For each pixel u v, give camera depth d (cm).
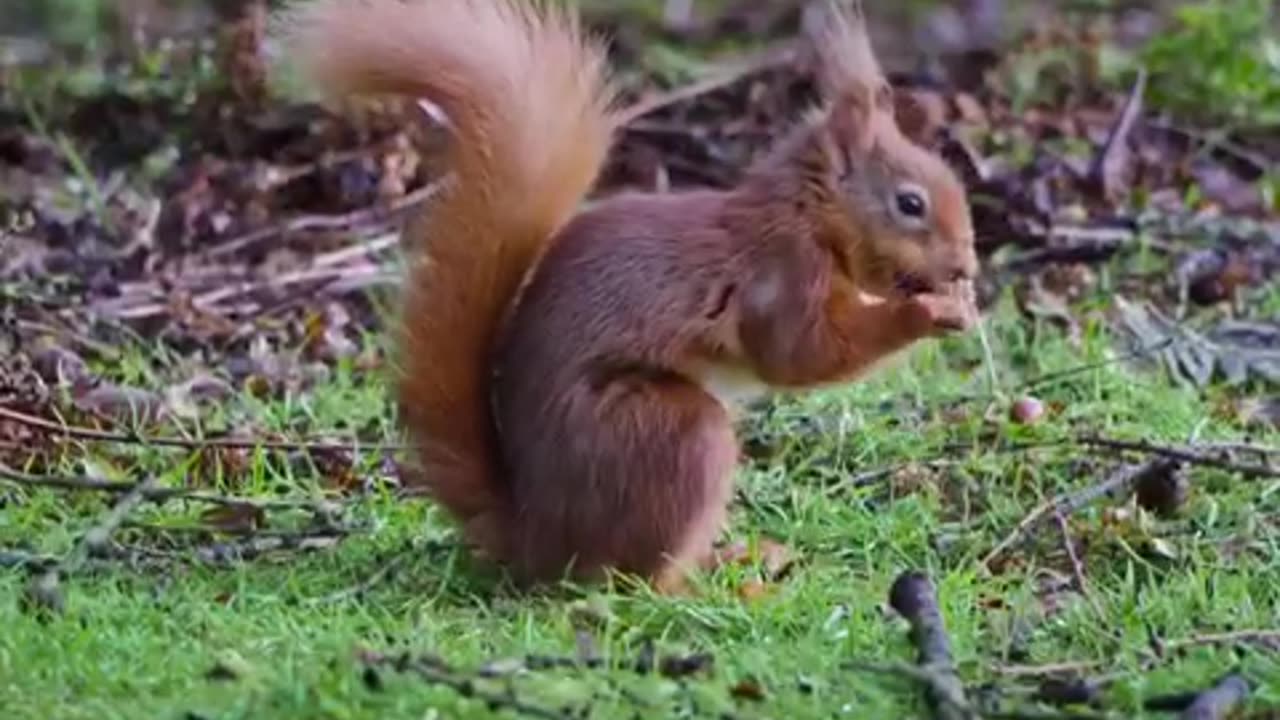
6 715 874
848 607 1023
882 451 1258
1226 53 1909
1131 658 969
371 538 1118
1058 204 1664
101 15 2091
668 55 1934
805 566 1100
